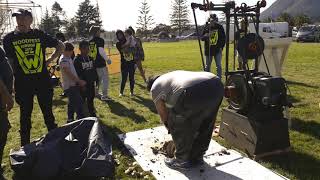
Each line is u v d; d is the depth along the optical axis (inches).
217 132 226.7
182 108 158.1
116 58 770.2
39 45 190.2
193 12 211.8
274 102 176.2
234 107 202.1
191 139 166.2
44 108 201.5
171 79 164.2
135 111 291.1
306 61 642.2
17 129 250.8
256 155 186.5
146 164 184.1
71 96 237.1
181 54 925.8
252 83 186.1
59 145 173.3
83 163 161.0
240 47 193.9
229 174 171.5
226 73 204.7
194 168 177.8
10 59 186.7
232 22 228.4
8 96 162.6
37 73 191.3
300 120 253.3
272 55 289.3
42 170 161.0
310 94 342.6
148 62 718.5
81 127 186.7
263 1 194.1
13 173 175.9
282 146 192.4
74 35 2935.5
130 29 339.0
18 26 186.2
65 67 232.1
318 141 212.8
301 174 170.9
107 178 168.9
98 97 346.0
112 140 220.8
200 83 157.0
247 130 191.2
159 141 215.2
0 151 169.8
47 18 2573.8
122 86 348.5
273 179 166.2
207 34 344.8
